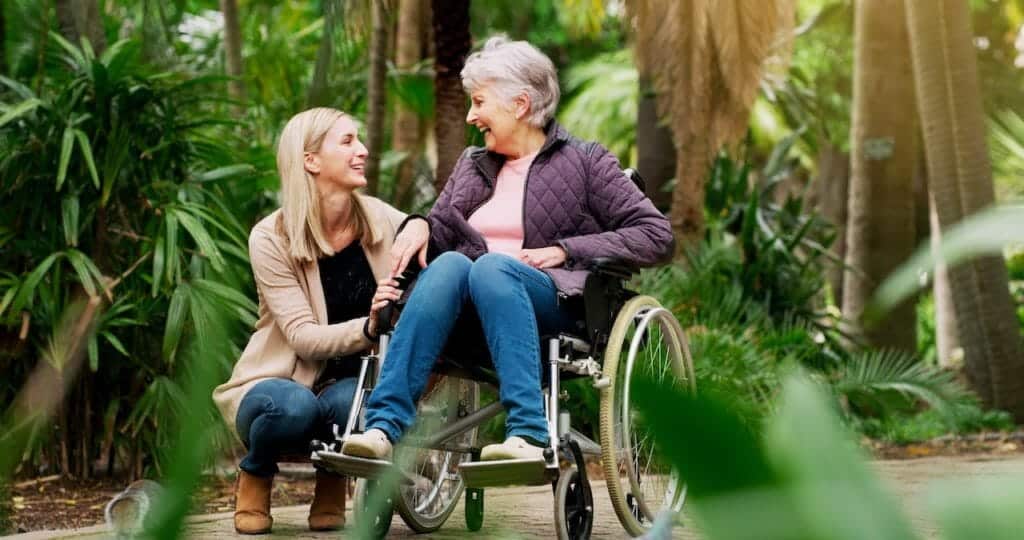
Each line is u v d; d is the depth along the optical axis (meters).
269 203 7.98
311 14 19.69
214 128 7.68
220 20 14.26
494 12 25.58
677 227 10.92
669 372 0.35
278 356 4.41
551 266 3.95
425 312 3.77
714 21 10.45
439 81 8.57
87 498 6.03
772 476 0.32
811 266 12.55
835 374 10.23
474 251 4.18
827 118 20.02
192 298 5.83
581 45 27.67
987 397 12.39
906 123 13.63
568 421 3.81
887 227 13.55
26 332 5.97
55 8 7.68
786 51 11.16
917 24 11.14
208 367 0.44
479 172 4.35
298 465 7.78
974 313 12.31
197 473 0.41
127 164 6.66
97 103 6.47
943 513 0.31
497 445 3.57
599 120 25.31
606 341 4.03
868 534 0.32
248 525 4.40
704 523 0.32
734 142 10.92
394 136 12.79
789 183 21.80
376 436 3.65
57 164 6.49
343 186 4.41
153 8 10.20
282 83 12.79
